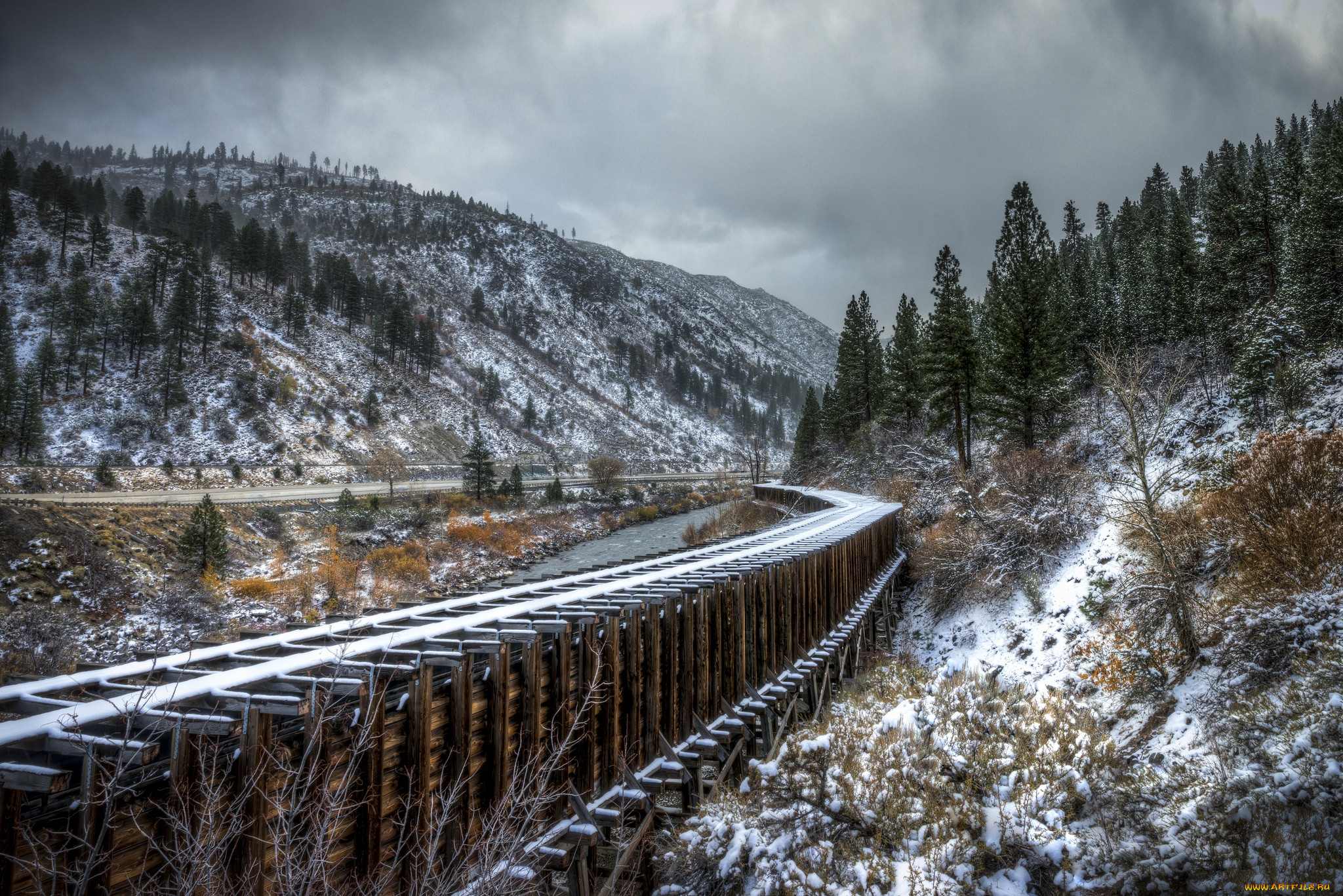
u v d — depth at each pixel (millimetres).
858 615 20766
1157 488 15117
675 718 10594
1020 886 7320
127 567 30703
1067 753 9500
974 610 22984
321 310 134250
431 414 115812
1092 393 39719
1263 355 24328
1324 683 9234
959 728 10188
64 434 72188
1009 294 35156
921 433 50281
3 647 23031
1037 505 23406
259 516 44969
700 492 91688
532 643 7883
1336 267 27062
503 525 54625
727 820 9000
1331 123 40969
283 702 5273
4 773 4105
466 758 7078
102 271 108188
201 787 4762
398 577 38562
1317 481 14102
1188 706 11562
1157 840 7512
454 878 6445
